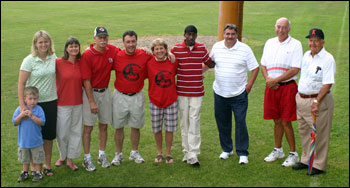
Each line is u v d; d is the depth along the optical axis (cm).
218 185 466
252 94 835
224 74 516
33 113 466
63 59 487
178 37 1423
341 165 514
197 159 523
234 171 502
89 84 496
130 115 520
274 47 510
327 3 2459
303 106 488
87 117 512
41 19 2022
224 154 545
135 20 1942
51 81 480
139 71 505
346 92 830
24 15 2181
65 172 510
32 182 484
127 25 1777
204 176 489
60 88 489
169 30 1599
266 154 555
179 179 482
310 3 2488
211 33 1507
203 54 505
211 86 880
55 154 574
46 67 473
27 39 1498
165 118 521
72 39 476
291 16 1942
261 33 1512
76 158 558
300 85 491
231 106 527
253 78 516
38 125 472
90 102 500
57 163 530
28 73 469
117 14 2198
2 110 779
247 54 510
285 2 2603
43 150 482
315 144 487
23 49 1329
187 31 488
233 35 502
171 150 579
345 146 575
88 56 489
